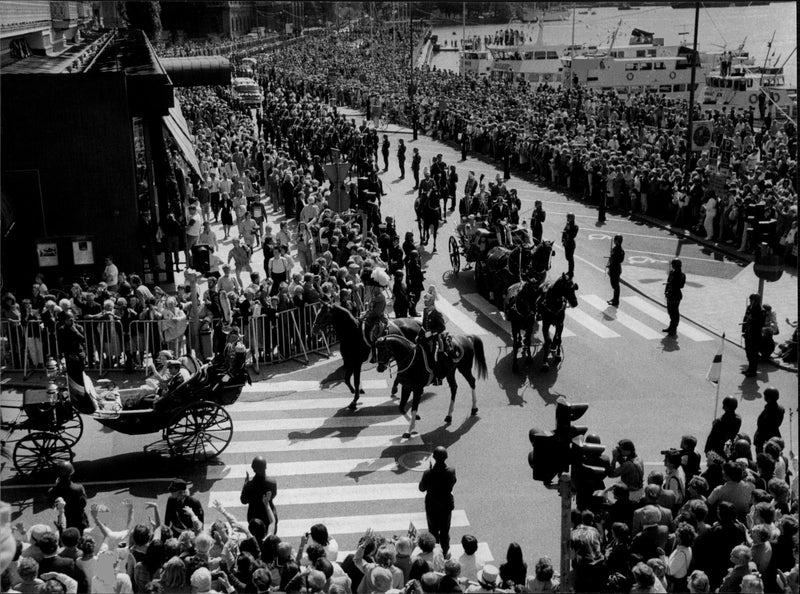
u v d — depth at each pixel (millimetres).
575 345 24266
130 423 16938
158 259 29875
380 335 20672
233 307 23078
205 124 57250
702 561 10812
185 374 17359
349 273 25281
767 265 21266
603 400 20562
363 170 43969
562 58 87312
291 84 83500
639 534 10852
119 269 27375
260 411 20156
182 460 17703
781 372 22250
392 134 65125
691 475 14141
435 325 18562
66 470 13375
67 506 13344
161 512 15531
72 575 10016
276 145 54375
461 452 18078
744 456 13633
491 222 30844
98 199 26781
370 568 10727
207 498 16250
